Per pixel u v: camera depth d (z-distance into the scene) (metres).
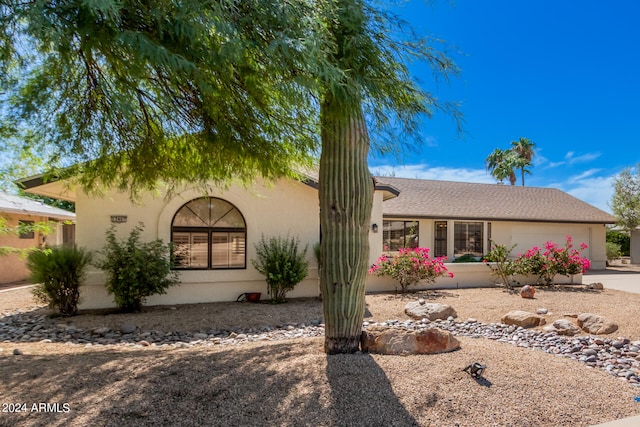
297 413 3.12
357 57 3.88
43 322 8.13
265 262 10.20
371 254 12.48
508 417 3.17
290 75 3.34
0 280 14.57
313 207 11.01
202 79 3.13
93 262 9.32
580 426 3.13
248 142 5.46
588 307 9.09
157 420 3.01
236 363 4.14
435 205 19.59
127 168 6.72
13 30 3.09
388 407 3.22
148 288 8.84
